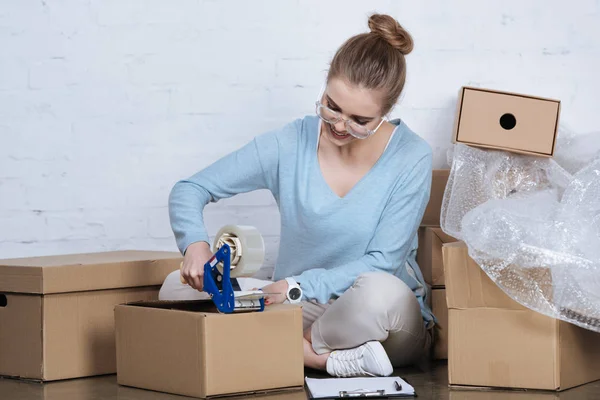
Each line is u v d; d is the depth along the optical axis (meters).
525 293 2.09
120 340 2.22
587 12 3.13
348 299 2.26
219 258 2.05
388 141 2.44
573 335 2.16
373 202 2.39
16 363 2.36
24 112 3.05
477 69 3.12
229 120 3.08
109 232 3.08
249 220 3.08
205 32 3.06
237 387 2.04
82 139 3.06
